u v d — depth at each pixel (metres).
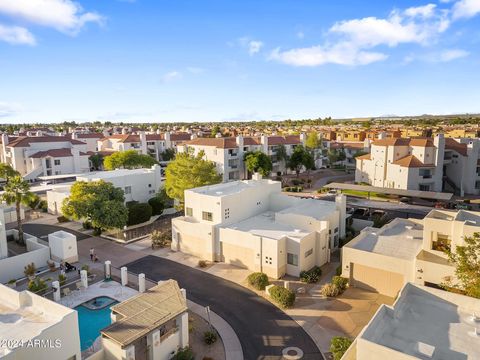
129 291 34.16
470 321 20.34
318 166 117.00
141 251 44.56
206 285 35.47
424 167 75.06
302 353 25.39
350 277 35.25
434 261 30.83
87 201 46.59
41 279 37.25
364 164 87.19
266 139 98.81
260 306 31.58
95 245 46.81
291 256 37.16
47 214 62.53
